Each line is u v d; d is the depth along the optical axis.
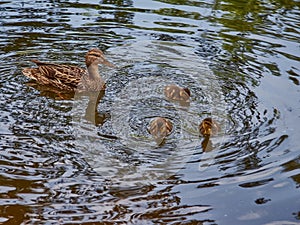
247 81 11.93
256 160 8.77
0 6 15.67
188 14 15.73
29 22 14.62
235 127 9.95
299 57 13.13
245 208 7.55
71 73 11.98
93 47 13.48
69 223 7.13
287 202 7.69
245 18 15.59
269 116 10.39
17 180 8.08
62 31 14.16
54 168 8.49
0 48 13.12
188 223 7.21
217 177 8.30
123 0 16.77
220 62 12.84
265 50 13.50
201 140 9.63
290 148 9.14
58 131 9.74
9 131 9.58
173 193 7.89
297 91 11.48
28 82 11.88
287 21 15.41
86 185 8.06
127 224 7.18
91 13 15.48
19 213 7.30
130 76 12.30
